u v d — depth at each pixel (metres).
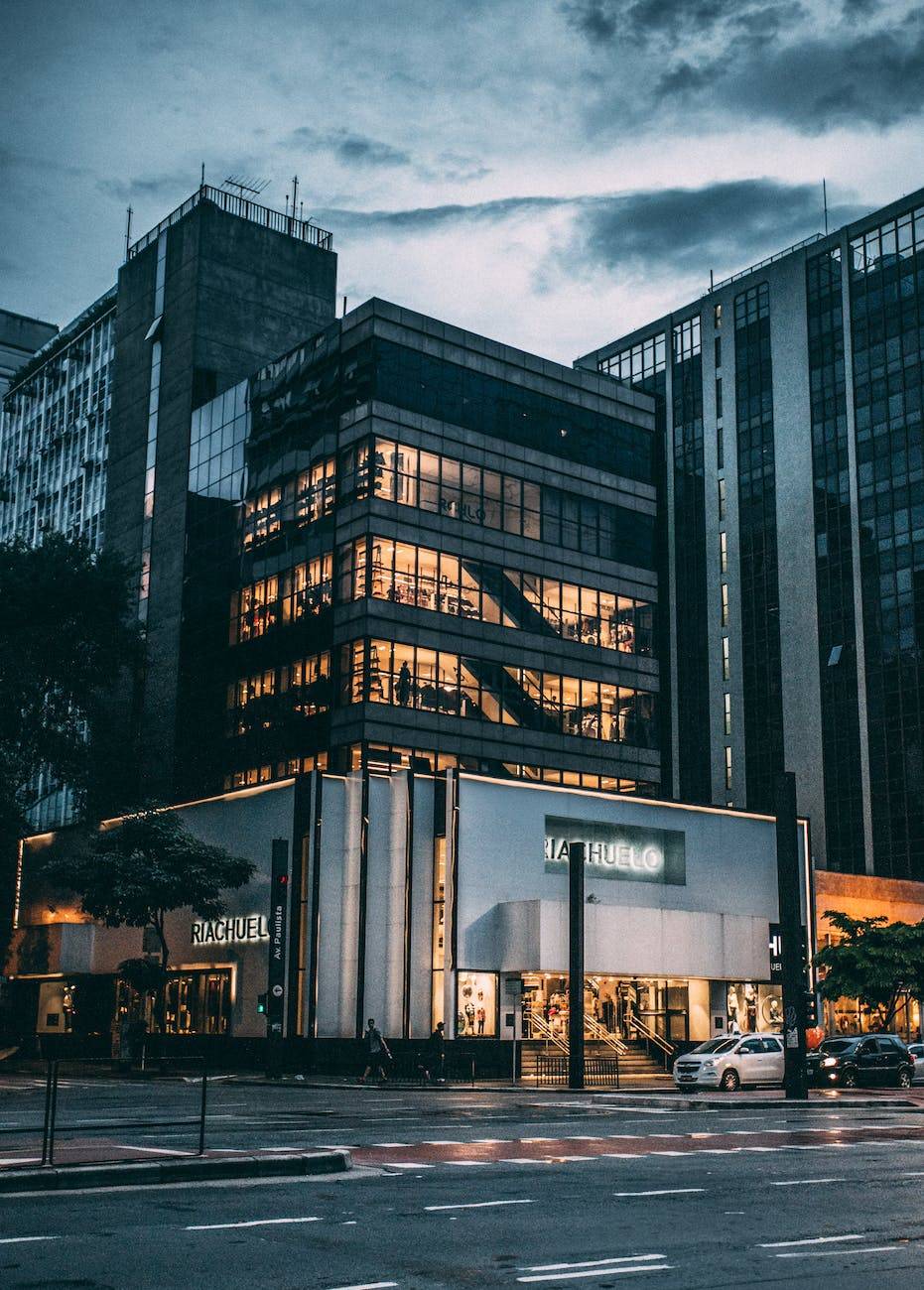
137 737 74.44
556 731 69.25
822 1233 12.24
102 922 63.22
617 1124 25.41
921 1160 18.81
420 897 49.84
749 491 92.44
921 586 81.00
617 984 51.75
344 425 67.25
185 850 50.50
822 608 86.19
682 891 56.34
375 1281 9.79
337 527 66.31
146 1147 17.97
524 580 69.88
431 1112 28.28
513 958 48.75
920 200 86.00
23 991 69.19
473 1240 11.66
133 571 66.38
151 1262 10.36
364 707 62.03
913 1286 9.76
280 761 67.00
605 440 75.81
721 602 92.44
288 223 89.38
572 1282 9.84
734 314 96.56
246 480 74.50
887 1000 54.62
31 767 66.75
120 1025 59.19
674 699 93.50
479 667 66.75
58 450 105.94
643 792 72.38
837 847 82.06
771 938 54.66
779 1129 24.47
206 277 83.56
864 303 88.12
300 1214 13.06
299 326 86.50
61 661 65.75
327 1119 25.47
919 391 83.81
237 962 52.78
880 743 81.12
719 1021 53.81
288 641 68.38
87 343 104.31
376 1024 48.94
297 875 50.72
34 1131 18.80
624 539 75.31
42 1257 10.48
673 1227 12.50
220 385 82.38
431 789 51.22
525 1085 42.12
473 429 69.38
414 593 64.88
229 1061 51.78
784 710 86.81
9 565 63.28
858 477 85.94
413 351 67.69
